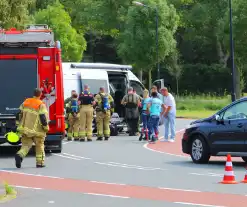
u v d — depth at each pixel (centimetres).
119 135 5622
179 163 3319
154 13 11644
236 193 2269
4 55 3697
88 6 15550
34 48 3722
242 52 11688
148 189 2383
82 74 5684
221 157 3678
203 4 16138
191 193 2278
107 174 2847
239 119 3128
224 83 16825
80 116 4919
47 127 3122
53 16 12925
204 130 3269
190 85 16900
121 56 12088
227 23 11756
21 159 3111
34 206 2009
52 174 2856
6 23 5347
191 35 16788
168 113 4797
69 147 4338
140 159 3528
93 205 2028
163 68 16688
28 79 3716
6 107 3697
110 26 15200
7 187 2264
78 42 13462
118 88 5872
